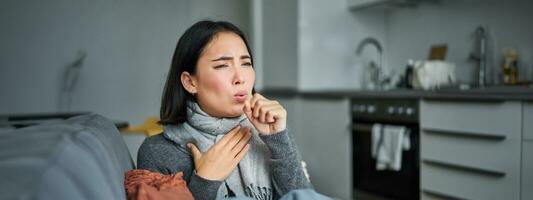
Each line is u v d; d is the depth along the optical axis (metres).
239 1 3.74
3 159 0.35
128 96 3.46
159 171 0.82
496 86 2.26
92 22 3.36
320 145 2.98
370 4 3.12
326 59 3.36
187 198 0.59
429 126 2.18
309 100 3.09
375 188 2.53
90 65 3.37
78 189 0.37
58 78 3.30
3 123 1.71
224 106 0.77
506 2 2.48
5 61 3.18
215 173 0.72
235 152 0.75
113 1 3.41
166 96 0.86
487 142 1.91
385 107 2.44
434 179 2.17
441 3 2.90
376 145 2.39
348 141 2.72
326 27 3.34
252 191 0.80
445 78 2.60
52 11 3.27
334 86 3.40
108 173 0.49
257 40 3.78
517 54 2.42
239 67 0.77
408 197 2.32
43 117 1.95
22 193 0.30
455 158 2.05
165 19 3.52
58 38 3.29
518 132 1.78
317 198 0.59
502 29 2.51
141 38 3.47
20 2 3.20
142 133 1.90
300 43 3.24
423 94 2.17
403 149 2.33
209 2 3.64
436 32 2.96
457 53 2.80
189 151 0.82
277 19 3.52
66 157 0.40
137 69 3.47
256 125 0.76
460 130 2.01
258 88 3.74
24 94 3.23
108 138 0.64
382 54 3.49
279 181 0.79
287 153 0.78
